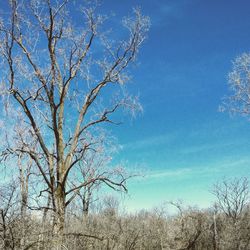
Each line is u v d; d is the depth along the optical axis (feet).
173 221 131.13
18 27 73.00
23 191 62.23
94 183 78.48
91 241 81.10
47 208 67.92
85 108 80.69
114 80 79.15
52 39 75.41
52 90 76.18
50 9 74.18
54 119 76.59
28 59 74.23
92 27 78.07
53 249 61.41
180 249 121.29
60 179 74.64
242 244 127.44
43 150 75.56
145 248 113.80
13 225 56.18
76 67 77.82
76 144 79.10
